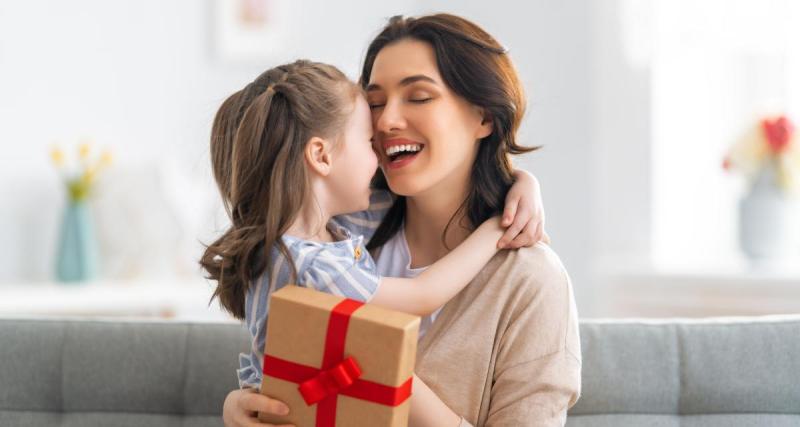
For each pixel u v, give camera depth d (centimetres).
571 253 363
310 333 102
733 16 328
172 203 327
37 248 329
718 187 347
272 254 116
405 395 102
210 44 363
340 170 122
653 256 347
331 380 100
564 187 364
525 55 374
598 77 353
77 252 313
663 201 347
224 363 152
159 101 352
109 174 329
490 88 127
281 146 118
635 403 149
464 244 125
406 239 141
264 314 117
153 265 326
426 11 404
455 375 124
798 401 150
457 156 128
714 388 149
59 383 153
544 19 368
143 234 325
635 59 344
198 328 155
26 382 152
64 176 331
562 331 123
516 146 134
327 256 114
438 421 117
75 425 151
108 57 341
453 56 126
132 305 289
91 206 325
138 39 347
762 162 305
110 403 152
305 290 108
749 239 309
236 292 122
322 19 387
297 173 118
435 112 125
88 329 155
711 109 345
